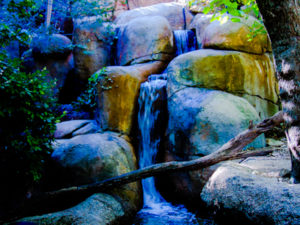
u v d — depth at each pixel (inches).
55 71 338.3
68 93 348.2
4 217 142.7
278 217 82.0
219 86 211.2
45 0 314.7
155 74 284.2
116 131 235.8
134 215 175.5
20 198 160.7
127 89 245.1
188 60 221.3
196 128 187.3
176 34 321.7
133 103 247.8
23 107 140.5
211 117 184.1
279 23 105.2
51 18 342.3
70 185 175.9
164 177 216.7
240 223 100.3
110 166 178.5
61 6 341.4
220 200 114.5
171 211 186.5
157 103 238.8
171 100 221.3
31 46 341.1
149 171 161.2
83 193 163.5
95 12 328.8
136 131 250.8
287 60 105.4
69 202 166.2
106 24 347.6
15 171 150.3
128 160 202.8
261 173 127.3
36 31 283.9
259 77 226.1
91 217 136.8
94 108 281.1
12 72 142.6
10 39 149.3
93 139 198.5
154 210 189.8
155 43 290.5
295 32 102.9
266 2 106.3
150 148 239.3
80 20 352.2
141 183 210.7
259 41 233.5
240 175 118.0
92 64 322.0
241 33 228.7
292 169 108.2
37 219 126.7
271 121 152.5
